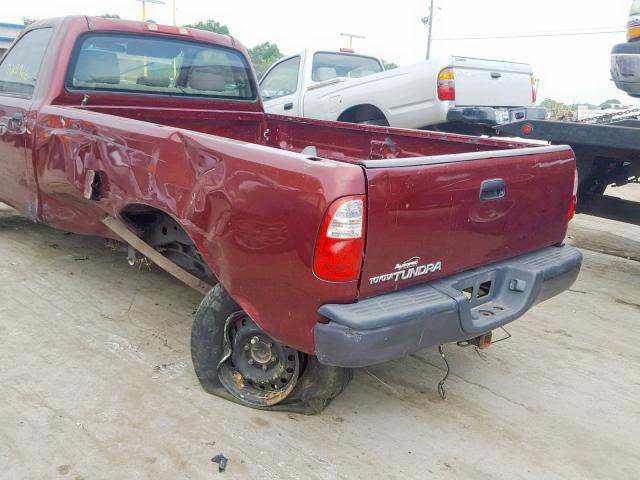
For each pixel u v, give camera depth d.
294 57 9.12
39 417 2.94
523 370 3.80
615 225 8.48
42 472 2.57
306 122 5.07
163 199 3.04
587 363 3.95
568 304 5.05
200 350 3.13
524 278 3.09
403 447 2.92
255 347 3.04
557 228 3.50
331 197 2.33
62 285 4.62
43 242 5.64
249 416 3.06
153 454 2.73
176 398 3.17
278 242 2.51
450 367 3.78
